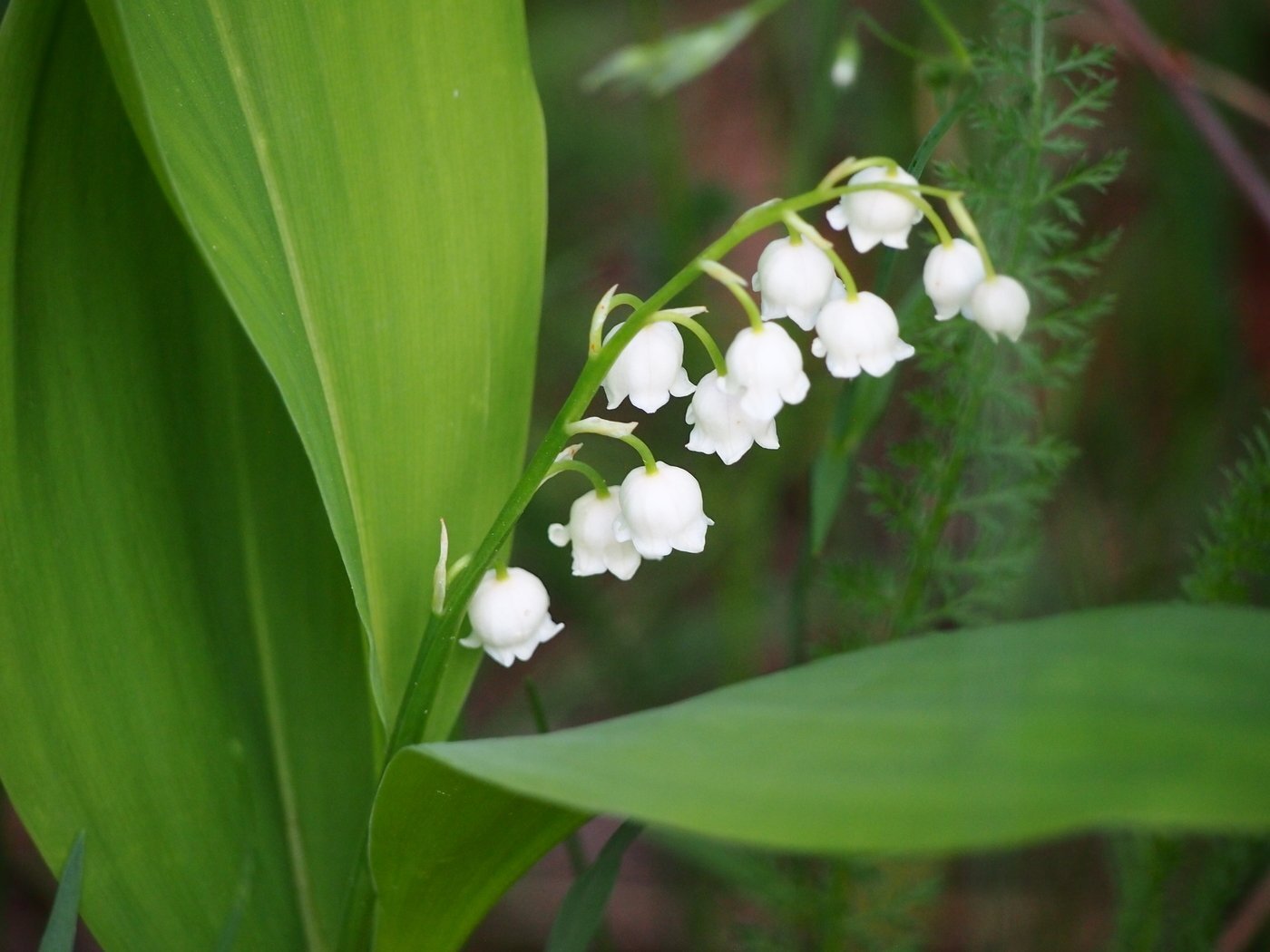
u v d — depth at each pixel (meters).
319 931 0.26
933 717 0.21
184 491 0.27
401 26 0.25
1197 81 0.33
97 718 0.26
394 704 0.26
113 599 0.26
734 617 0.35
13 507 0.25
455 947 0.25
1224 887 0.28
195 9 0.25
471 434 0.26
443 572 0.24
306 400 0.24
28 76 0.24
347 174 0.25
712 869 0.30
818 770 0.20
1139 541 0.35
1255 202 0.32
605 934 0.30
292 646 0.27
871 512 0.28
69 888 0.24
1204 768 0.20
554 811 0.23
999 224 0.27
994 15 0.28
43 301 0.25
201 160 0.24
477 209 0.26
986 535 0.28
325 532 0.27
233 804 0.26
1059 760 0.20
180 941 0.26
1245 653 0.21
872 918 0.29
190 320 0.26
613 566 0.25
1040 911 0.31
